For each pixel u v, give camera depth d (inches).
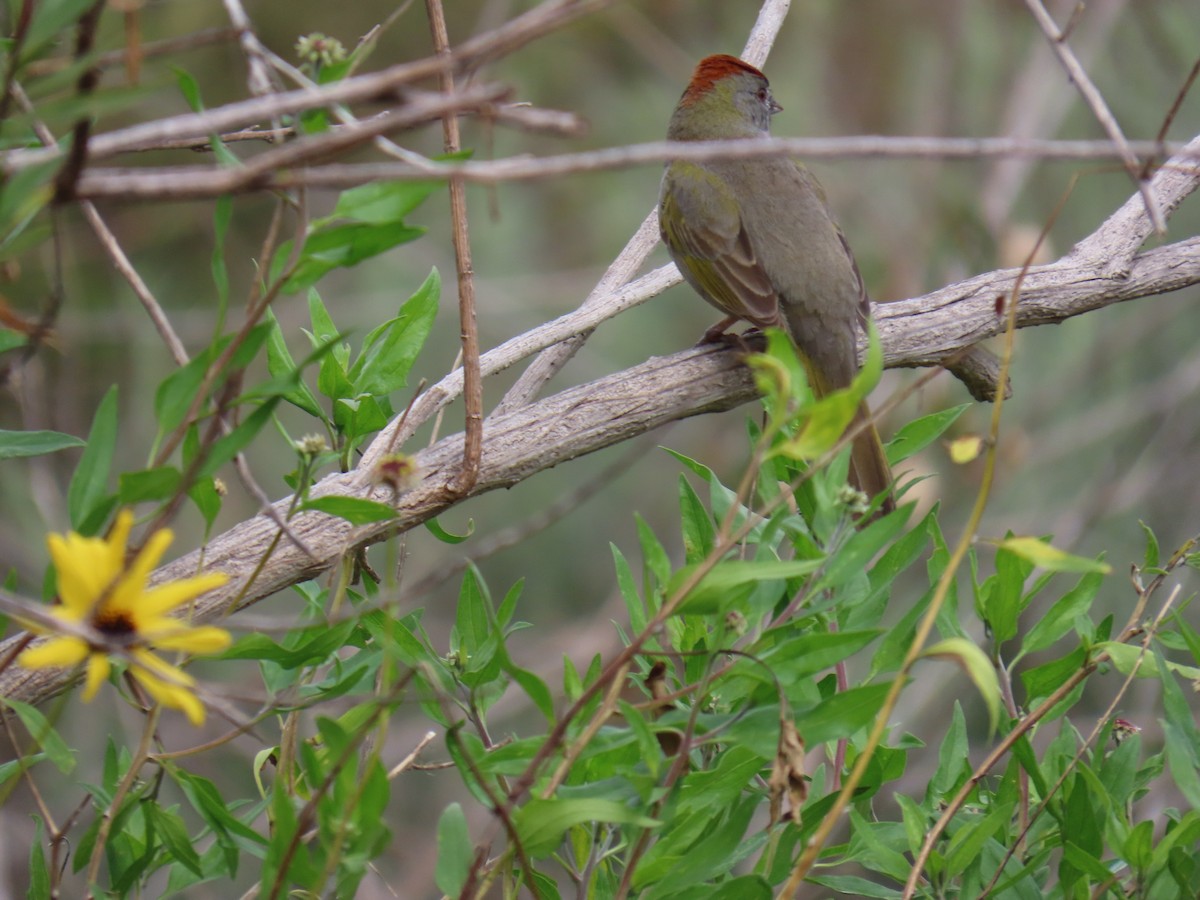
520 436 281.9
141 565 167.5
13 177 165.9
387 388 270.5
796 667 185.5
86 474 185.5
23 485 500.4
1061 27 674.8
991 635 237.3
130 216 542.3
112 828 206.8
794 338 401.1
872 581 220.1
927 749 491.5
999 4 675.4
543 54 654.5
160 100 526.3
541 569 650.8
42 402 473.1
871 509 200.1
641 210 685.9
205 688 199.0
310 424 588.7
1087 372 634.8
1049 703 214.7
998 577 232.7
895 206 641.0
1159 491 588.1
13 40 188.1
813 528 202.5
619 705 179.9
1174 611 219.3
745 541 211.2
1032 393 639.1
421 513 261.4
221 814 200.8
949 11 654.5
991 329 336.5
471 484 259.9
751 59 388.8
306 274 185.2
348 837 177.9
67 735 471.2
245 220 573.6
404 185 184.2
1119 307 661.3
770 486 230.7
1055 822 233.0
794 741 174.6
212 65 535.2
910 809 216.1
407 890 482.6
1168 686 203.2
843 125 660.1
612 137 674.2
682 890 193.5
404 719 546.6
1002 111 661.9
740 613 194.1
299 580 247.4
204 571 241.3
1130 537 576.1
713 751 214.5
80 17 178.1
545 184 679.7
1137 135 669.3
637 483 674.2
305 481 207.0
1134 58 682.2
